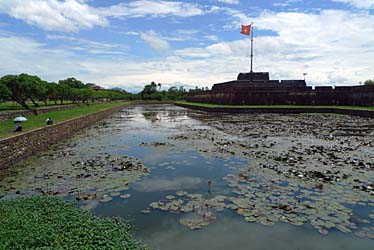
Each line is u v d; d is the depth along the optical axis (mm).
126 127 22469
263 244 4789
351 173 8578
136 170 9219
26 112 20781
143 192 7188
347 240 4867
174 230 5250
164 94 91750
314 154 11289
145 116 34688
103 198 6773
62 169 9383
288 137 15812
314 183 7676
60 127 15820
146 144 14219
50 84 36844
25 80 26391
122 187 7539
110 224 5160
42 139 13023
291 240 4891
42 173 8922
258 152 11781
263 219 5625
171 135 17406
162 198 6781
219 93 48500
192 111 43031
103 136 17328
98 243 4258
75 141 15398
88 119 23703
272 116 30516
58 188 7473
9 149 9812
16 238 4164
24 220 4863
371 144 13398
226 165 9781
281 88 41812
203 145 13648
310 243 4797
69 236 4418
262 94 41875
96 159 10852
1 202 6055
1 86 24172
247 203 6383
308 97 40875
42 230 4512
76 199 6707
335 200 6492
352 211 5930
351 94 37812
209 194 7016
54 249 3895
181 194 7035
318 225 5348
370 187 7281
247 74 51156
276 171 8867
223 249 4637
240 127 20734
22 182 8016
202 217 5750
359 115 28469
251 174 8648
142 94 93812
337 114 31812
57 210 5613
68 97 45219
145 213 5953
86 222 5047
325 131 18125
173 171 9133
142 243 4789
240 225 5418
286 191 7098
